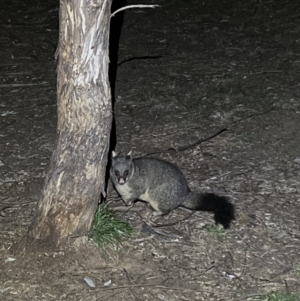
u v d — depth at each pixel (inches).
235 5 223.9
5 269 88.0
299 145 128.6
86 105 82.0
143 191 102.2
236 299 83.0
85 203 88.2
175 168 104.2
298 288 85.2
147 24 208.4
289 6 219.9
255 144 129.7
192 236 97.7
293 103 149.1
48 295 83.5
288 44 189.0
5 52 188.2
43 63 181.0
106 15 78.4
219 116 143.6
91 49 79.4
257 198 108.4
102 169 87.2
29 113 148.6
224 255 92.9
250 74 168.2
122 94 158.1
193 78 167.3
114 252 92.1
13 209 104.9
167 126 139.6
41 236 90.4
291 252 93.4
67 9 77.5
